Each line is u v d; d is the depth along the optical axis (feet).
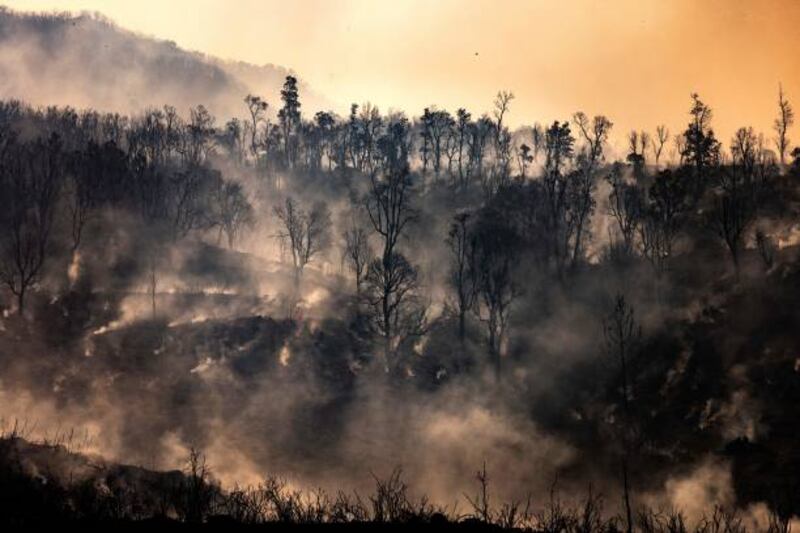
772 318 257.96
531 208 348.18
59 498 78.69
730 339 252.21
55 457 106.32
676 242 334.85
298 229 344.49
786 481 173.37
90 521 68.08
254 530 64.75
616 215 349.20
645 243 323.37
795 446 191.01
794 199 353.31
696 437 209.26
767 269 288.92
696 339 256.93
